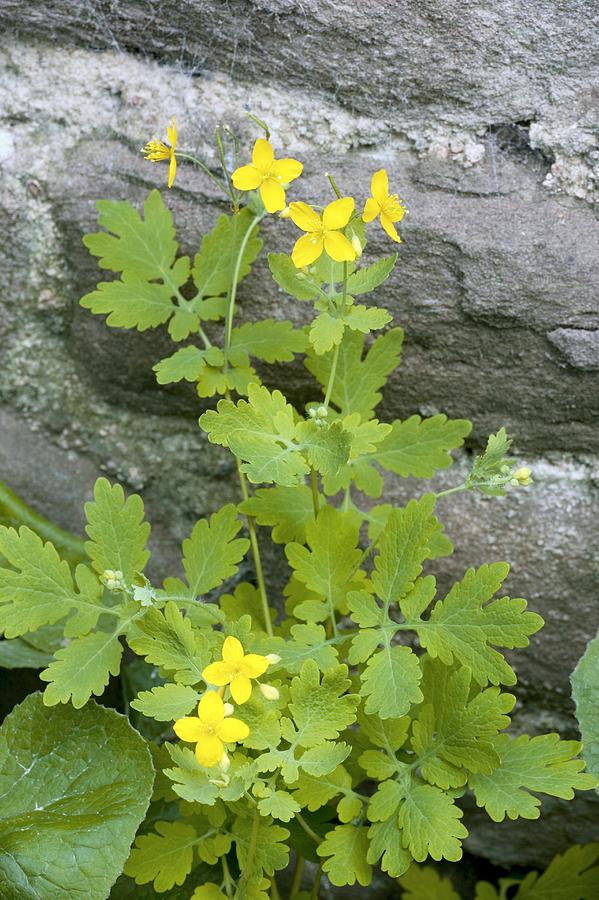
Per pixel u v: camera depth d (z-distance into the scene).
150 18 0.62
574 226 0.62
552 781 0.55
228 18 0.61
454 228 0.62
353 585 0.60
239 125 0.63
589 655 0.62
